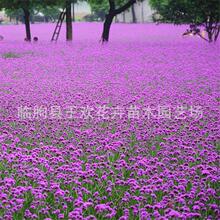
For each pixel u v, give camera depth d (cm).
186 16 3372
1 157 802
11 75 1956
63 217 608
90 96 1470
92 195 688
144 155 884
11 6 3647
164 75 1970
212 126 1083
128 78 1892
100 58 2644
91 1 4034
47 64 2353
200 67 2247
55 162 798
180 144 917
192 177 755
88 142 944
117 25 7681
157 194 698
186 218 600
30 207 634
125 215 614
